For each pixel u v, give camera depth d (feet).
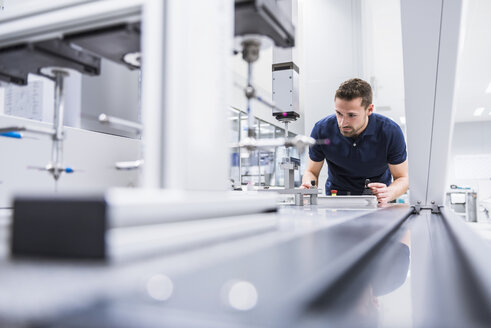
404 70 4.95
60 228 1.07
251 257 1.15
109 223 1.05
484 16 16.66
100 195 1.04
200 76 1.78
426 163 5.37
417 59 4.83
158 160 1.67
